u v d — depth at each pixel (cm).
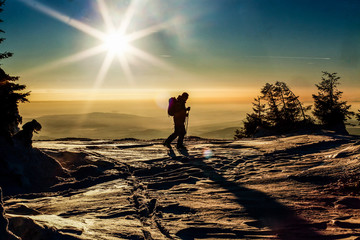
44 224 354
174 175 896
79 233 367
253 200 600
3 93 858
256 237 412
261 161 1053
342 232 426
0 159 820
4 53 880
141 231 408
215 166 1005
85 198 642
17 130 1078
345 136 1524
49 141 1836
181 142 1468
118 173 938
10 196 709
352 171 736
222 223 462
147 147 1538
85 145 1580
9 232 284
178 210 545
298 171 838
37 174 865
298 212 520
